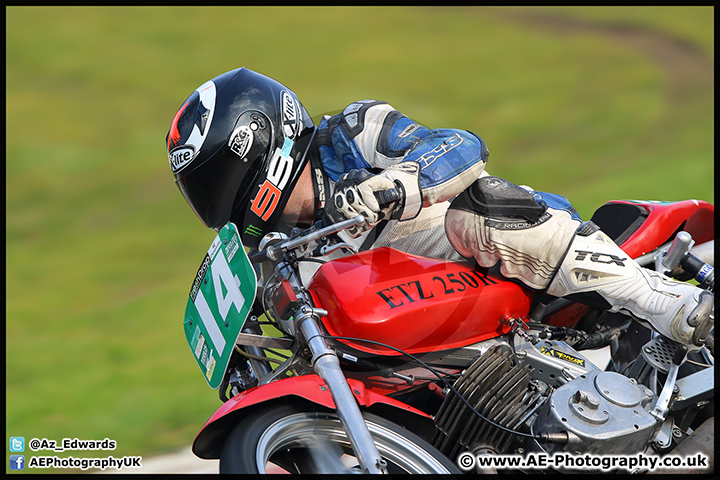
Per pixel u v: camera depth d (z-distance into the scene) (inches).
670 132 2078.0
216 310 318.7
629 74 2751.0
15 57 3216.0
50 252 1716.3
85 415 772.0
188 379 871.7
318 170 372.5
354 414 273.3
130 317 1227.2
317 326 300.4
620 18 3681.1
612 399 309.0
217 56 3326.8
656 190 1438.2
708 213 411.8
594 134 2113.7
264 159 358.3
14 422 764.6
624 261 340.8
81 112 2733.8
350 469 318.7
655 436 326.0
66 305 1355.8
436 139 338.0
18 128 2551.7
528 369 322.7
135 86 2987.2
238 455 276.4
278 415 300.2
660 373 357.7
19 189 2137.1
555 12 3895.2
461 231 337.1
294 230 318.3
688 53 3004.4
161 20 3806.6
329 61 3139.8
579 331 380.8
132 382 868.6
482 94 2591.0
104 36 3535.9
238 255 308.0
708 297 329.4
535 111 2379.4
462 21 3754.9
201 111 362.0
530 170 1855.3
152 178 2246.6
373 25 3737.7
